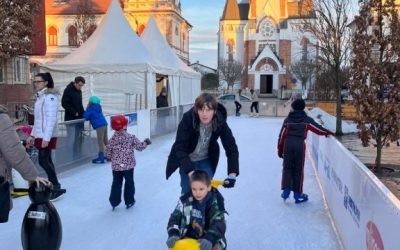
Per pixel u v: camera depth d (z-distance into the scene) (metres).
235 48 83.62
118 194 6.14
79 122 9.38
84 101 16.73
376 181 3.31
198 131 4.12
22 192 6.81
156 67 17.22
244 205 6.46
